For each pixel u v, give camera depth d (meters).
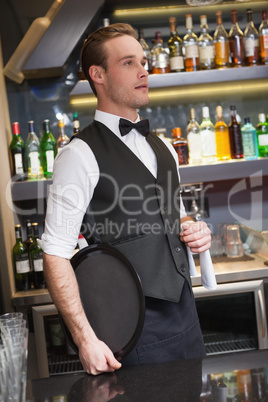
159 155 1.57
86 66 1.54
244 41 2.76
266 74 2.69
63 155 1.43
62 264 1.30
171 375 1.07
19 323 1.04
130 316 1.27
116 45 1.46
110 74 1.47
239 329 2.57
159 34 2.76
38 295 2.44
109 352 1.17
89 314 1.32
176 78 2.66
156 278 1.44
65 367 2.51
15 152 2.70
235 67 2.73
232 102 3.04
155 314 1.43
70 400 0.99
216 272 2.49
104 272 1.31
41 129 2.95
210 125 2.76
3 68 2.84
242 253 2.79
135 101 1.48
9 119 2.91
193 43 2.72
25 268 2.57
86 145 1.45
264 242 2.58
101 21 2.95
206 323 2.57
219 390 0.97
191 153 2.75
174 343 1.45
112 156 1.46
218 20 2.80
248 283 2.50
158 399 0.96
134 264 1.43
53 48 2.58
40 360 2.45
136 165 1.49
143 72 1.48
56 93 2.94
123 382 1.06
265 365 1.09
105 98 1.51
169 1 2.86
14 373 0.89
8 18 2.85
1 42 2.85
